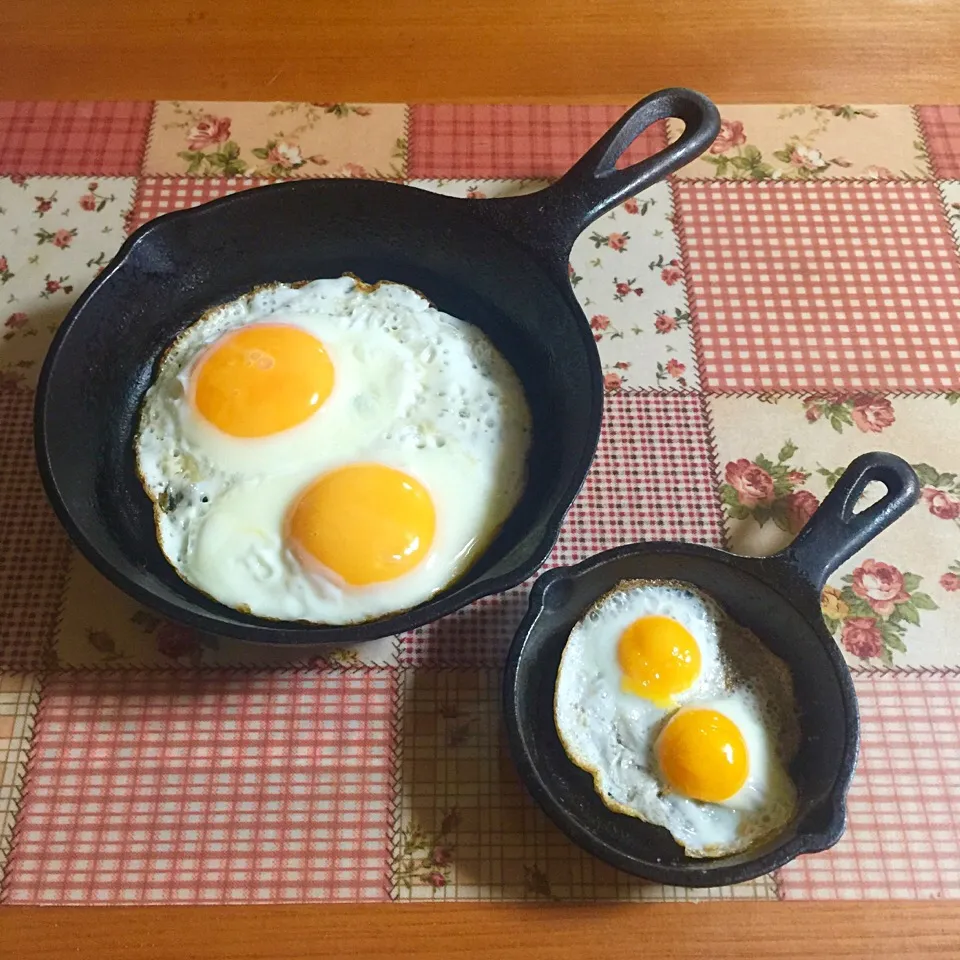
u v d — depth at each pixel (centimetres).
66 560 36
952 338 41
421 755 34
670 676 33
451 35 46
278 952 31
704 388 39
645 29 46
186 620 28
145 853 32
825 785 30
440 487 35
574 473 30
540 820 33
